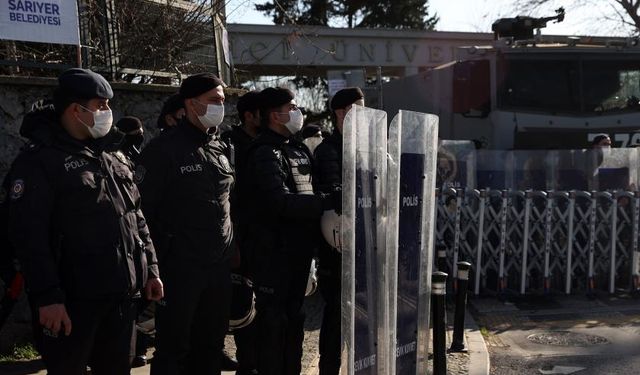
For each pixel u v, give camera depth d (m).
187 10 8.28
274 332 4.64
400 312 4.74
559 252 9.52
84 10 7.20
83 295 3.56
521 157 9.63
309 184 4.87
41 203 3.45
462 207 9.45
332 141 5.23
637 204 9.38
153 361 4.31
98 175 3.62
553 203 9.39
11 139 6.28
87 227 3.56
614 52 11.58
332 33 22.89
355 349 4.15
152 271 3.94
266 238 4.70
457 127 12.16
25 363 5.98
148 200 4.19
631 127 11.43
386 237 4.42
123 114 7.09
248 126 5.28
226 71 9.33
